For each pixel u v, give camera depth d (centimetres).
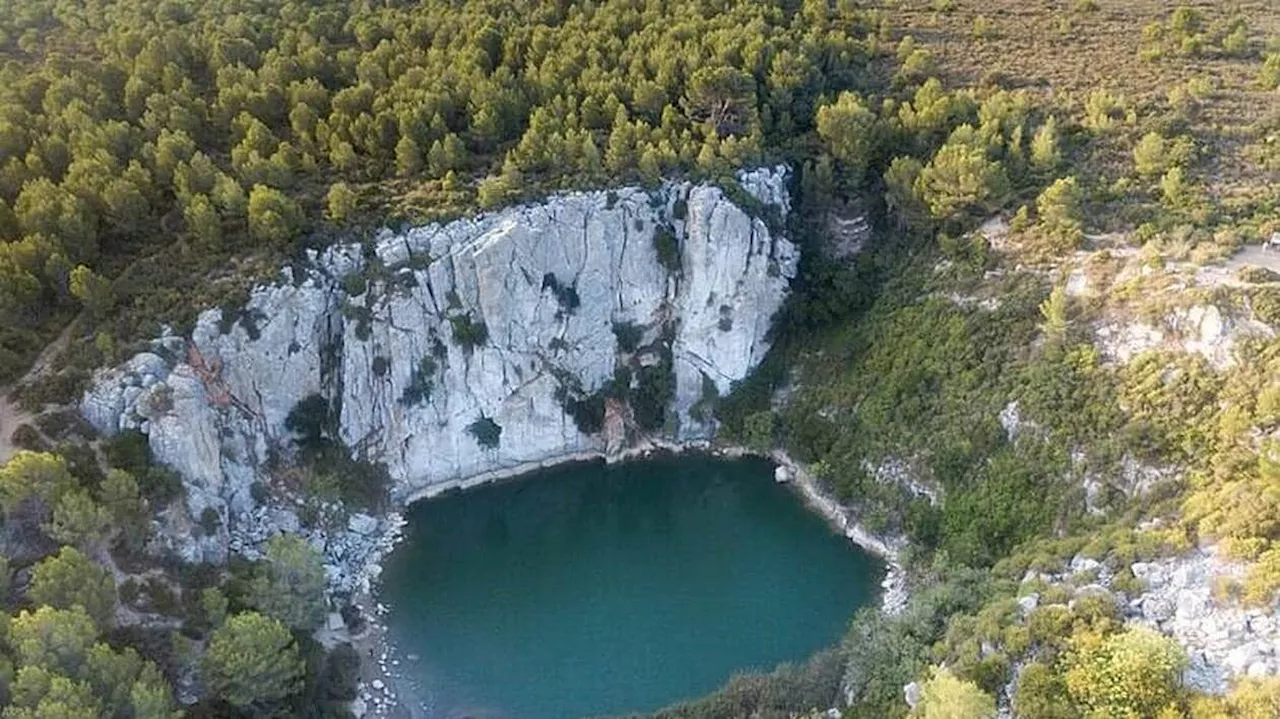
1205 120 9950
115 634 6450
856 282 9875
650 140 9756
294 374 8569
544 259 9300
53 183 8431
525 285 9256
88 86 9594
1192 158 9262
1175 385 7381
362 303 8800
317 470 8750
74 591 6000
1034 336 8388
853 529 8744
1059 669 5628
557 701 7212
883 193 10175
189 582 7094
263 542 7975
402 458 9269
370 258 8844
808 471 9362
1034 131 9975
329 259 8712
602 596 8338
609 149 9512
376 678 7400
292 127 9631
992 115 10000
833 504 9019
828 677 6975
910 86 11056
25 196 8019
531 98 10156
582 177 9431
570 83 10175
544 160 9456
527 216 9175
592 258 9475
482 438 9500
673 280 9806
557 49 10881
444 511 9288
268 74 10006
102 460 7200
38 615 5516
